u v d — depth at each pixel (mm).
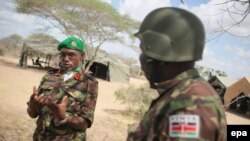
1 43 58594
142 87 14547
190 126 1203
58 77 3139
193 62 1412
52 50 34156
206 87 1331
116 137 8656
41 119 3031
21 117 8609
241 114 22656
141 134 1354
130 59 51594
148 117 1364
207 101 1256
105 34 31969
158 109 1329
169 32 1371
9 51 57375
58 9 32250
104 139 8188
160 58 1371
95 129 9109
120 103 16141
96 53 33781
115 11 32094
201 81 1369
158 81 1435
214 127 1218
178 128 1222
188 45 1362
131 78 47562
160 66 1411
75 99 2996
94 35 32281
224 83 24984
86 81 3086
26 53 33062
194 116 1217
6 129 7012
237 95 22875
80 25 32188
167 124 1269
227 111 22641
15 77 21734
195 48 1371
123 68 36219
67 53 3076
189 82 1353
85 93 3053
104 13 31547
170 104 1293
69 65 3096
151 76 1440
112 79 35531
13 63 36625
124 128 10156
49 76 3174
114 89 25391
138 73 51844
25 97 13672
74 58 3086
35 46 33531
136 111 13602
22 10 32781
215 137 1252
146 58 1434
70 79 3070
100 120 11016
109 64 35562
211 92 1312
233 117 20594
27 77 23172
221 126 1266
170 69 1397
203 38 1407
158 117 1312
